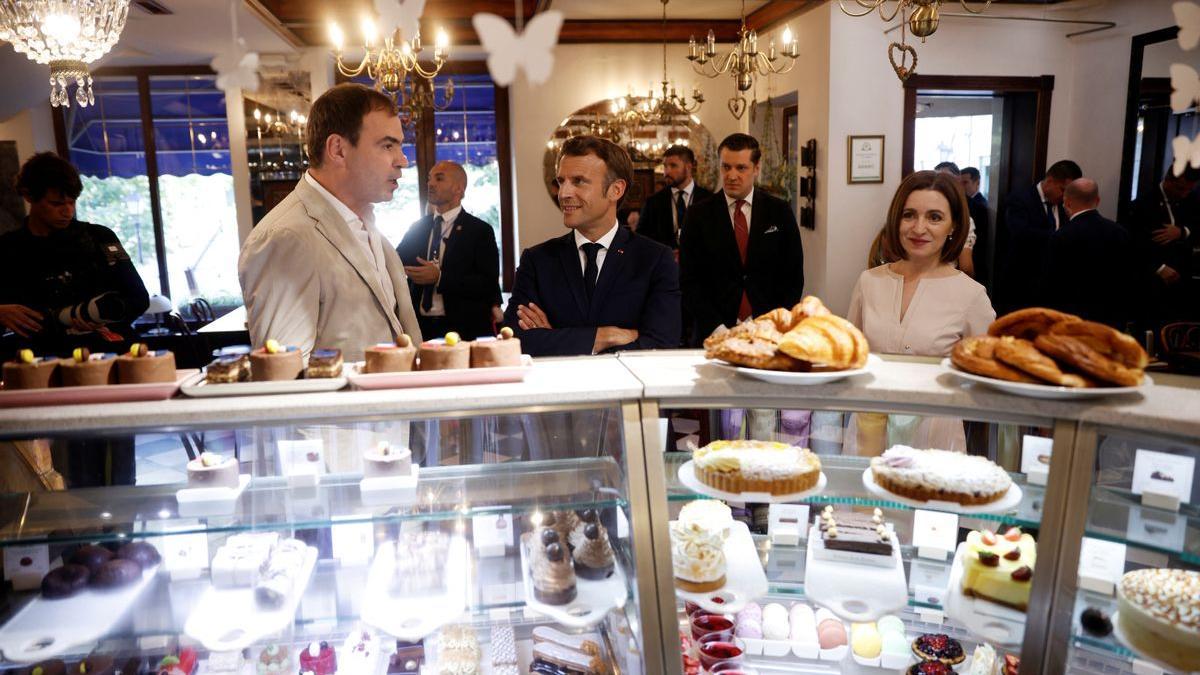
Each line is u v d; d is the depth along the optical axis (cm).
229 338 483
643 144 714
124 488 155
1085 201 473
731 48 715
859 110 567
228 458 163
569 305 244
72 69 262
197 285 714
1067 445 146
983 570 169
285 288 205
